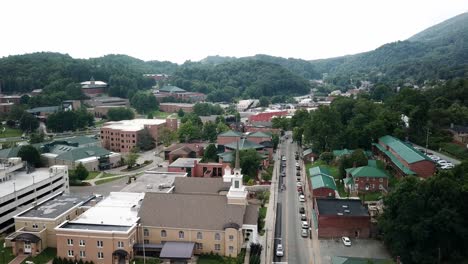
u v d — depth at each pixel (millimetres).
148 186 127062
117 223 100375
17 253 100312
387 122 184625
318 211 110812
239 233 99188
